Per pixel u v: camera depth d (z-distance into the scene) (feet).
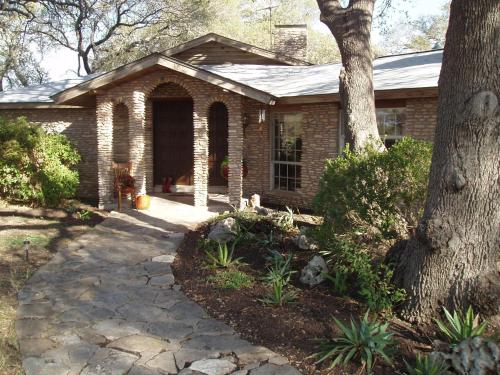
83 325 17.48
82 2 84.07
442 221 16.33
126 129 47.67
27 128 40.81
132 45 90.68
